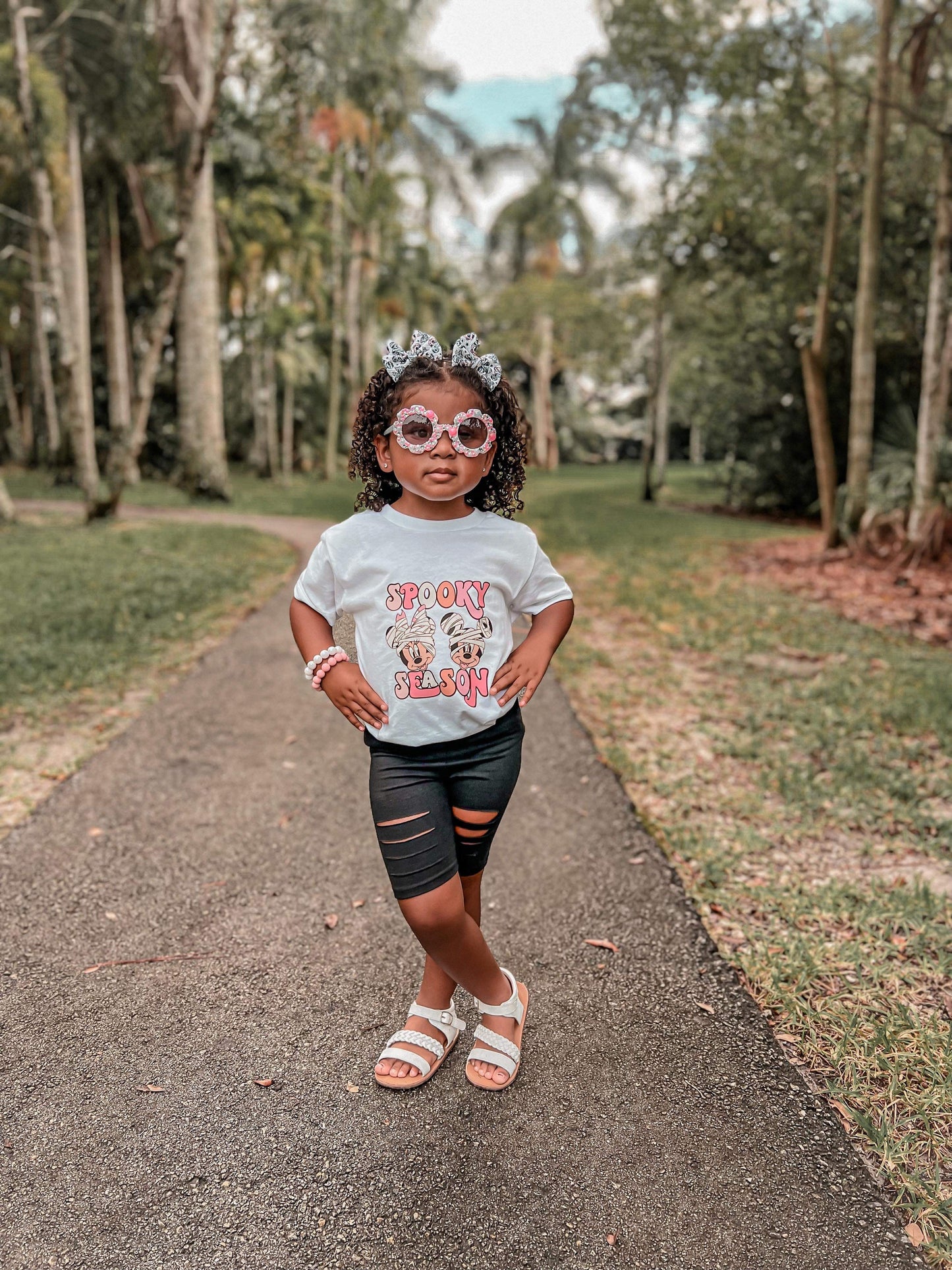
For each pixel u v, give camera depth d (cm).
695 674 633
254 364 2789
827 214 1366
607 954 295
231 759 457
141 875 339
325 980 279
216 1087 233
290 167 2375
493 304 3750
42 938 298
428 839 212
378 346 3644
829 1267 186
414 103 2630
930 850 371
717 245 1642
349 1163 210
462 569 210
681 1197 202
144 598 821
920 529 1137
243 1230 192
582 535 1484
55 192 1672
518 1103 230
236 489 2461
